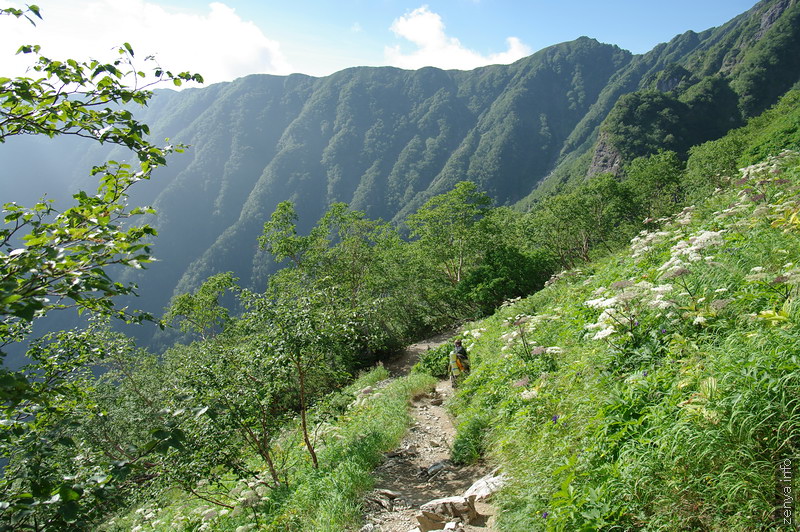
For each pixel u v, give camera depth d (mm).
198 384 7496
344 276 33375
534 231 41312
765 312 4496
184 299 27203
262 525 6617
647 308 6492
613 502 3834
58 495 2494
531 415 6418
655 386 4828
